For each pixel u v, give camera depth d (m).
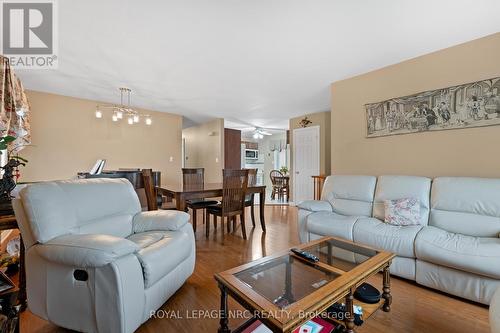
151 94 3.98
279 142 8.90
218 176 5.97
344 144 3.39
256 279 1.33
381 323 1.46
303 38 2.27
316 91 3.85
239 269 1.34
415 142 2.73
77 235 1.35
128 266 1.25
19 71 2.98
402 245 1.93
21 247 1.58
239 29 2.11
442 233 1.91
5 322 1.09
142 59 2.69
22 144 3.06
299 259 1.51
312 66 2.92
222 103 4.57
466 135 2.38
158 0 1.73
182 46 2.41
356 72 3.11
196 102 4.49
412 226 2.09
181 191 2.89
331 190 3.02
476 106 2.31
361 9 1.85
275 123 6.67
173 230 1.88
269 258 1.49
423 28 2.12
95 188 1.83
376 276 2.09
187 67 2.91
